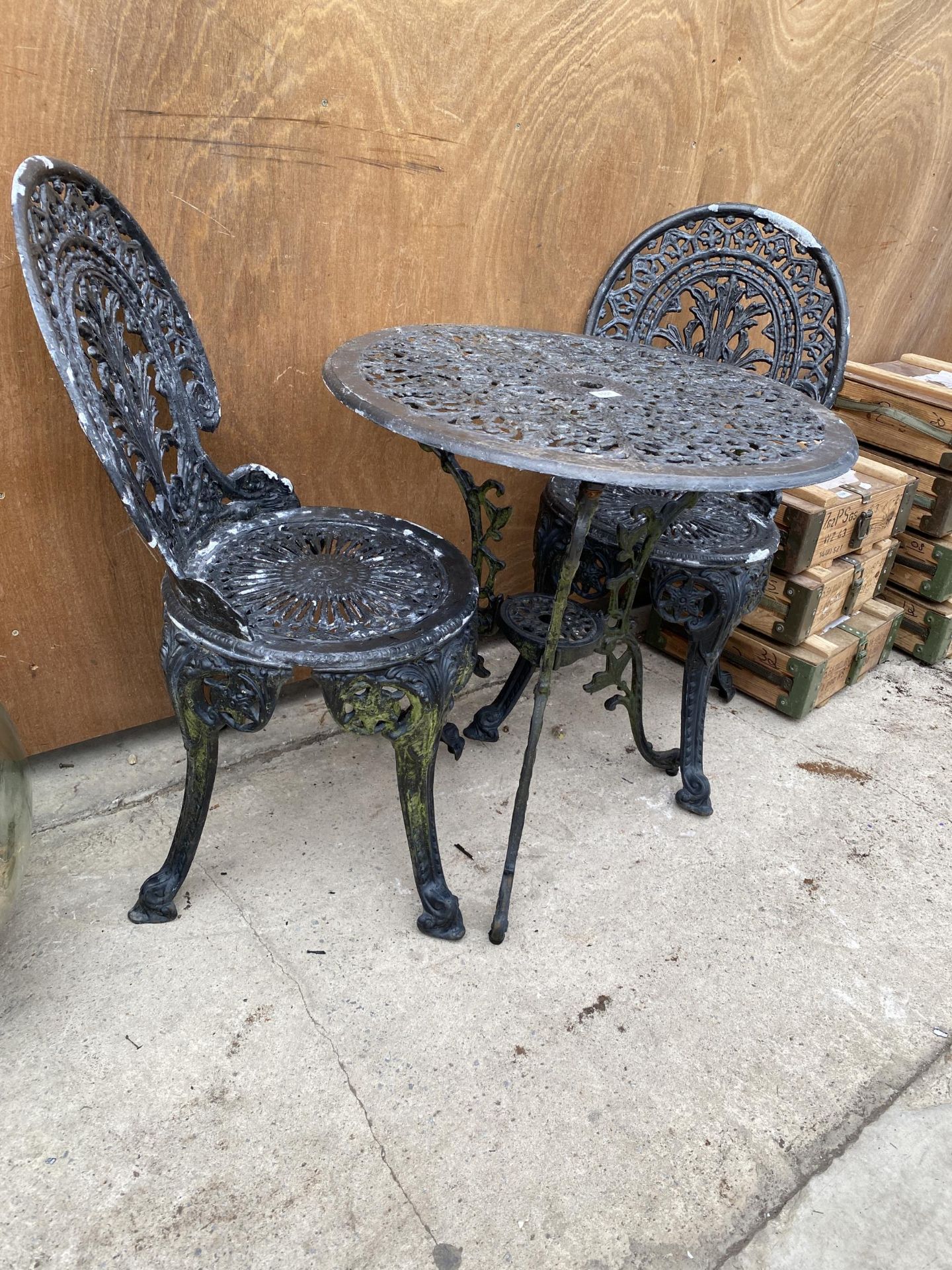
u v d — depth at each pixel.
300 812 1.83
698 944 1.63
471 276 1.97
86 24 1.30
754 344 2.70
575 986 1.51
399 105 1.67
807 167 2.55
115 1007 1.39
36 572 1.63
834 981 1.59
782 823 1.96
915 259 3.12
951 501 2.49
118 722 1.88
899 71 2.59
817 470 1.28
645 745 1.96
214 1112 1.26
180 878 1.53
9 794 1.30
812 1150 1.30
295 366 1.78
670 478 1.17
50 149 1.36
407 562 1.53
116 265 1.31
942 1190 1.28
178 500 1.41
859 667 2.48
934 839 1.97
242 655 1.26
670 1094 1.36
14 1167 1.18
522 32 1.77
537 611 1.76
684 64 2.08
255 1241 1.12
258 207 1.59
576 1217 1.18
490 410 1.36
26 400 1.49
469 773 1.99
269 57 1.49
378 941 1.55
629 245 2.16
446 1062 1.36
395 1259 1.12
